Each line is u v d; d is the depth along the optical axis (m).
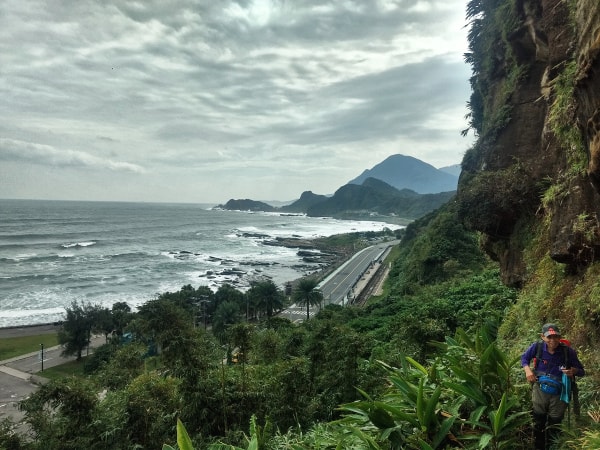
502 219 11.08
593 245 6.30
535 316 7.92
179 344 10.51
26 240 146.62
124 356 15.72
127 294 71.31
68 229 190.88
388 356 13.61
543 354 4.06
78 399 9.17
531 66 10.84
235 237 173.00
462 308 19.36
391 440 3.91
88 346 44.62
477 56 14.94
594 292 5.75
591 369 5.09
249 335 12.30
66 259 109.06
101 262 105.31
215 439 9.23
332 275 81.75
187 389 9.97
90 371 34.88
